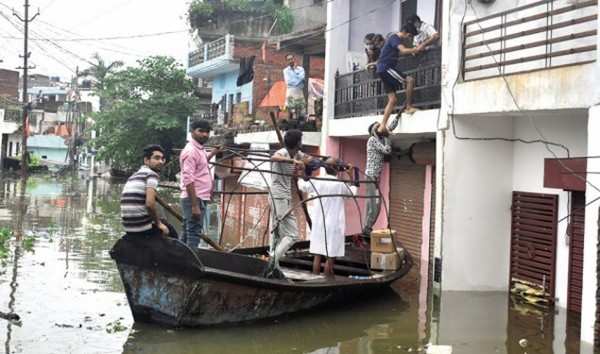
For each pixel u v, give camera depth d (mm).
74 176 49094
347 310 8602
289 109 16312
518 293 9469
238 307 7473
